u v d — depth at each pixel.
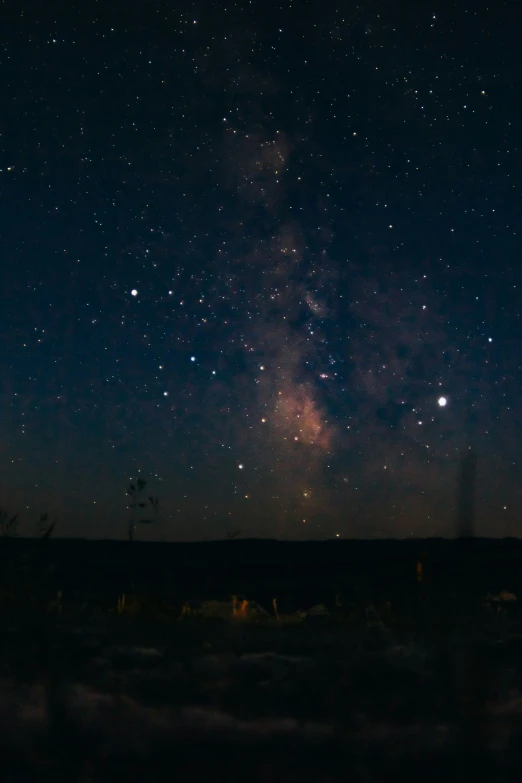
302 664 2.61
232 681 2.38
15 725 1.88
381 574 5.05
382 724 1.96
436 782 1.59
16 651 2.69
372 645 3.02
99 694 2.20
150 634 3.26
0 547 3.89
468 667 2.46
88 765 1.63
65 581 5.48
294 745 1.79
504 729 1.94
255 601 5.32
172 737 1.82
